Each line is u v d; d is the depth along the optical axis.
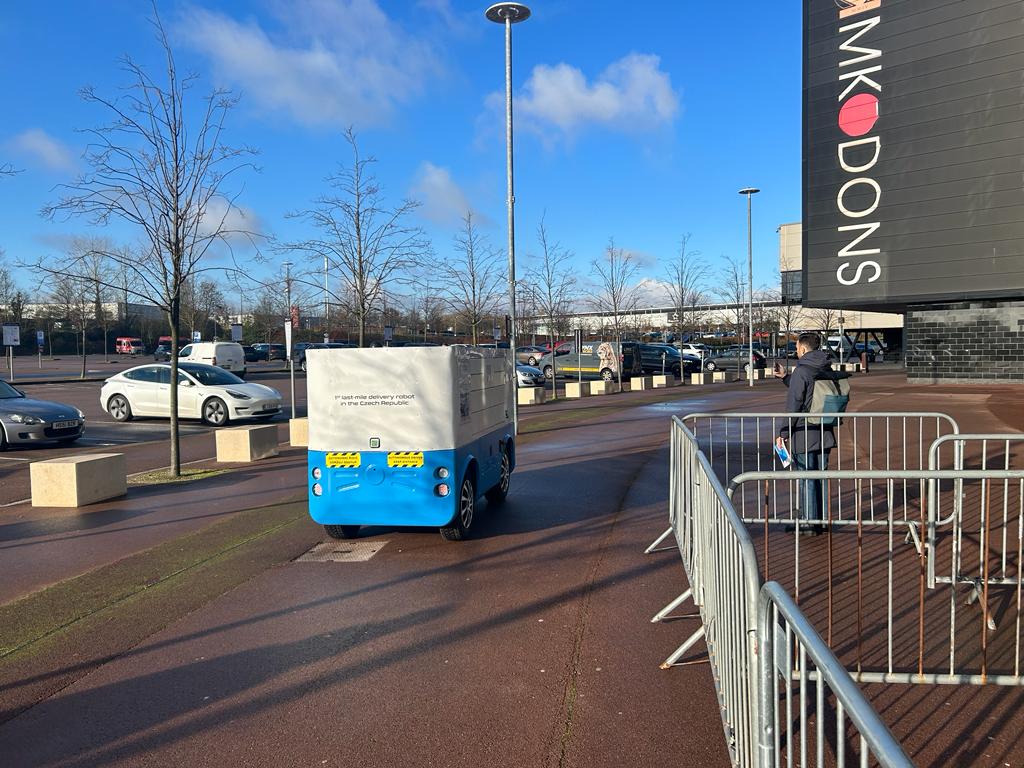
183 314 51.09
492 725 3.63
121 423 18.75
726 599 3.23
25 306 67.38
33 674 4.31
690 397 24.12
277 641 4.72
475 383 7.41
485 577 5.92
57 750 3.50
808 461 6.95
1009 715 3.59
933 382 25.61
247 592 5.67
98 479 9.11
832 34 23.88
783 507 7.96
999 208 21.44
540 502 8.59
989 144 21.48
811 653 1.83
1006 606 4.89
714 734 3.50
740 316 59.97
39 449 14.27
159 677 4.24
